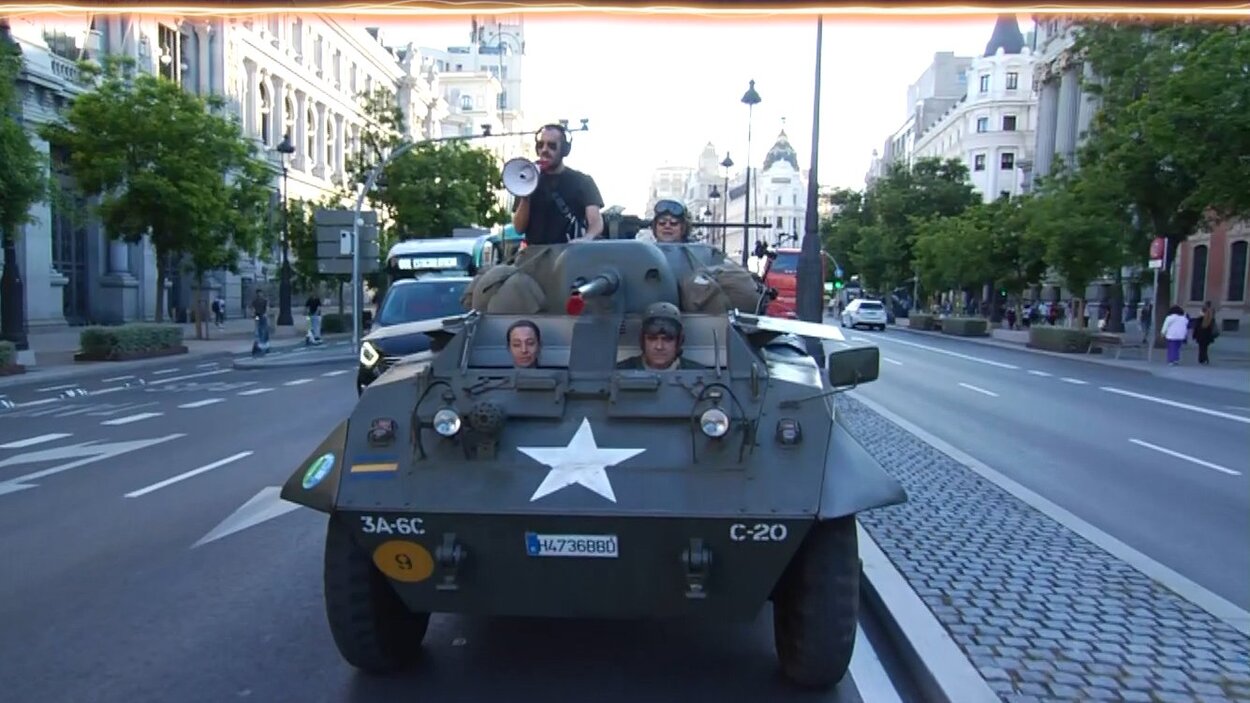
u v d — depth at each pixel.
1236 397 19.39
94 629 5.51
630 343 4.93
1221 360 29.61
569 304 4.40
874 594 5.64
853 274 74.31
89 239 39.25
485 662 5.05
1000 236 47.91
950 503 8.07
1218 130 24.08
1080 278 35.38
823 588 4.30
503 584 4.20
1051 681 4.39
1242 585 6.46
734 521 3.92
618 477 4.07
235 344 33.38
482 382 4.44
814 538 4.33
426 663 5.03
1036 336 35.88
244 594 6.16
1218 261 45.56
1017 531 7.11
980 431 13.73
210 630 5.50
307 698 4.58
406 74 79.56
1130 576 5.98
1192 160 24.94
